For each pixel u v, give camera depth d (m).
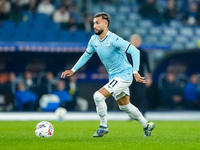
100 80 90.19
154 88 88.06
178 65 90.69
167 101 88.12
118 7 112.75
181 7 115.12
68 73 31.86
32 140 28.73
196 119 70.56
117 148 23.94
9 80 82.56
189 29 110.94
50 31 94.94
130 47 29.50
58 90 82.06
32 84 83.00
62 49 85.62
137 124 51.56
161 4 116.94
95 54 87.00
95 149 23.36
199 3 114.00
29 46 85.19
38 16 97.19
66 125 49.56
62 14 96.75
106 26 30.16
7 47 84.81
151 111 83.69
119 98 30.67
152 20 110.00
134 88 53.97
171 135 34.62
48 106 81.06
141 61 52.62
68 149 23.22
